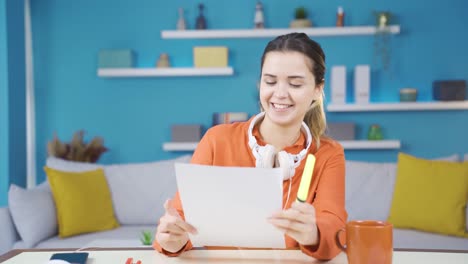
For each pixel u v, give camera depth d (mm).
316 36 4336
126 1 4395
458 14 4293
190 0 4383
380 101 4348
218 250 1261
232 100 4395
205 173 1012
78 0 4395
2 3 3816
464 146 4301
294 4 4348
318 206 1291
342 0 4328
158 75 4301
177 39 4410
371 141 4191
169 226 1137
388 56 4316
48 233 3088
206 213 1072
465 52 4297
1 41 3826
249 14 4371
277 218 1039
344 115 4344
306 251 1161
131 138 4426
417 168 3199
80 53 4402
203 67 4266
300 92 1237
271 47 1258
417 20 4312
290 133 1351
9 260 1188
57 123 4410
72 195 3152
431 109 4289
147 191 3445
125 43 4406
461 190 3072
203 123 4414
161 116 4422
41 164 4414
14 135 3908
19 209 2990
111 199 3420
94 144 3963
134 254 1229
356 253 1005
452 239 2959
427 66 4320
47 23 4395
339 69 4207
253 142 1350
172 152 4406
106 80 4406
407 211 3129
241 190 1017
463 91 4160
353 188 3350
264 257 1189
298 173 1349
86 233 3189
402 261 1152
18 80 3984
